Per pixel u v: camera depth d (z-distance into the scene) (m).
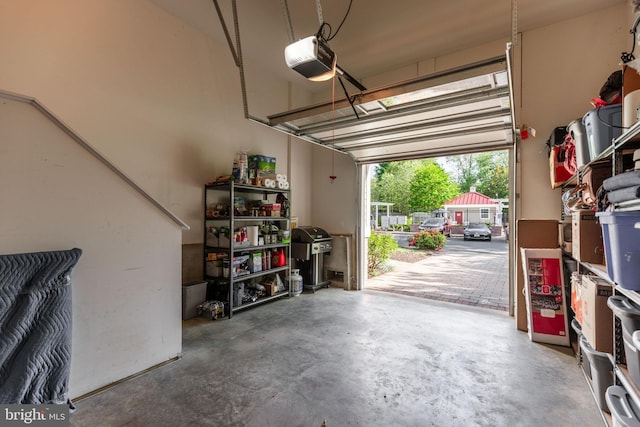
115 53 3.12
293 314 3.84
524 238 3.28
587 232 2.03
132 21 3.24
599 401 1.87
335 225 5.54
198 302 3.75
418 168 18.28
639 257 1.34
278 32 3.86
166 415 1.86
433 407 1.96
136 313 2.33
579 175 2.31
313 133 4.00
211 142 4.07
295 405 1.97
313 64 2.42
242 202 4.13
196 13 3.58
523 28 3.62
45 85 2.66
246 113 3.34
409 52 4.21
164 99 3.55
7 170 1.76
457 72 2.40
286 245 4.65
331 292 5.04
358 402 2.01
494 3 3.21
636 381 1.39
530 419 1.84
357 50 4.16
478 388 2.18
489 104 2.82
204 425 1.78
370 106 3.08
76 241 2.02
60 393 1.80
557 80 3.49
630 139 1.49
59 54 2.74
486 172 22.17
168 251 2.56
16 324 1.67
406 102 2.97
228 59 4.29
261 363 2.54
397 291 5.16
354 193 5.34
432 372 2.40
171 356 2.57
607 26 3.24
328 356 2.67
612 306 1.52
